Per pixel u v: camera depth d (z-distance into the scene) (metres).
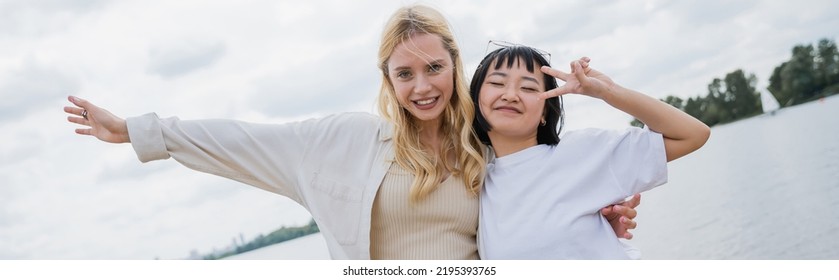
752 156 9.61
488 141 2.00
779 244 5.89
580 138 1.85
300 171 1.84
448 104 1.94
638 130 1.81
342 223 1.86
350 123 1.91
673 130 1.73
